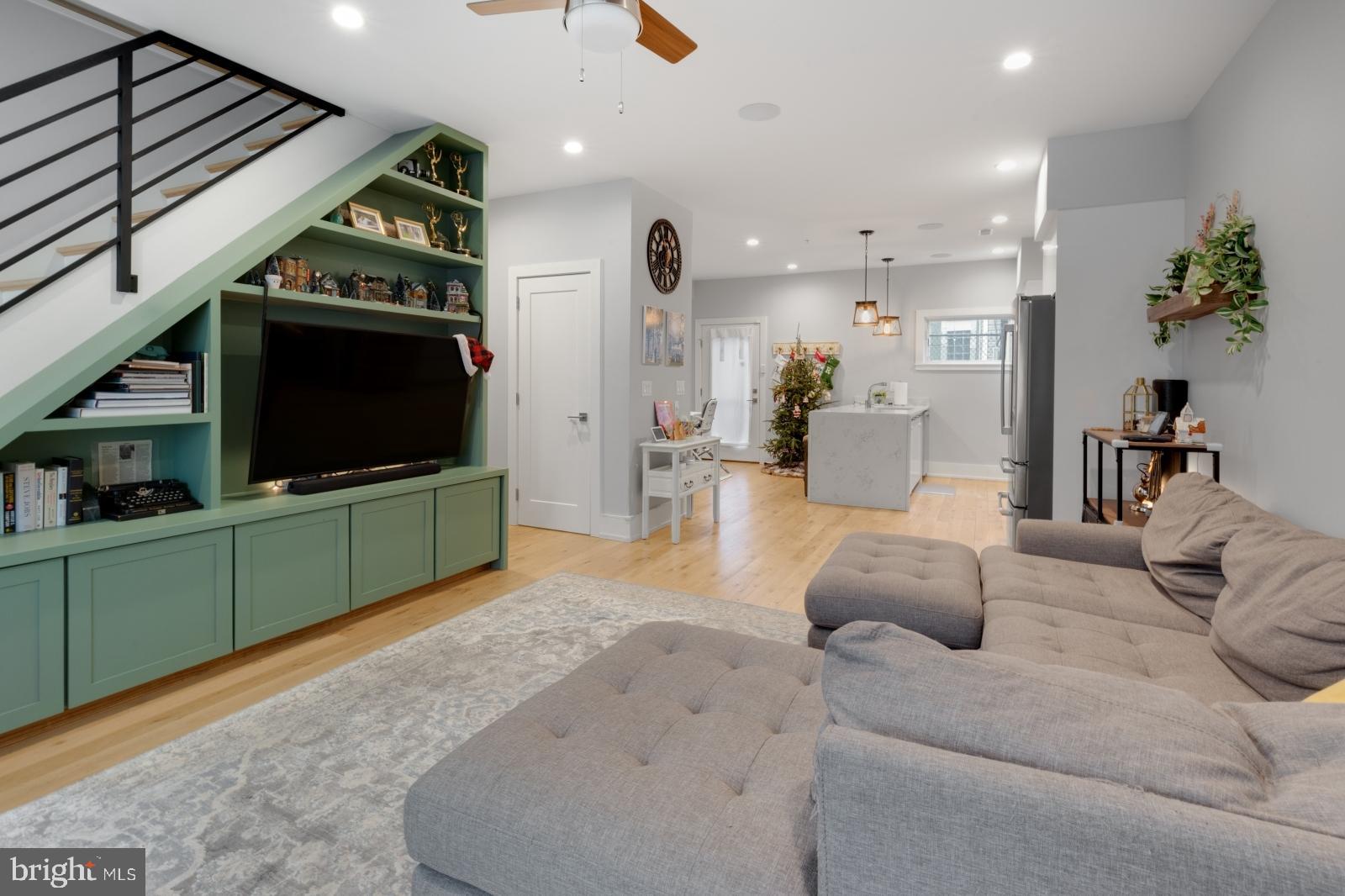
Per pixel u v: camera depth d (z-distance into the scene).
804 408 8.67
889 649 0.97
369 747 2.13
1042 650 1.81
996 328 8.21
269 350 2.93
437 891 1.25
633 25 2.00
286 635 3.11
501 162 4.48
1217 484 2.50
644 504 4.96
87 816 1.79
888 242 7.09
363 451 3.51
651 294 5.14
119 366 2.60
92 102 2.62
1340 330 2.13
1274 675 1.53
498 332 5.40
